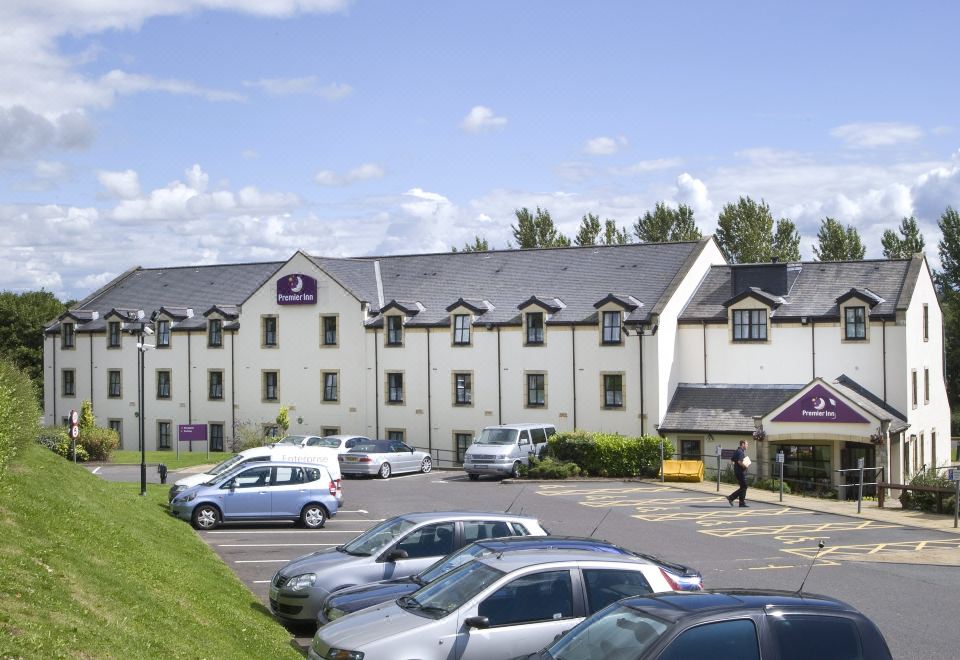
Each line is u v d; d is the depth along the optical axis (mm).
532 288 53219
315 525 28406
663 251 52469
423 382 53375
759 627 9539
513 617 11984
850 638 9680
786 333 47312
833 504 33594
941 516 30578
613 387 48531
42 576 13062
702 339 48938
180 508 27734
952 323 79312
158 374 61406
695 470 41000
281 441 47219
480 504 33938
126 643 11742
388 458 44094
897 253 84875
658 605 10070
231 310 59875
